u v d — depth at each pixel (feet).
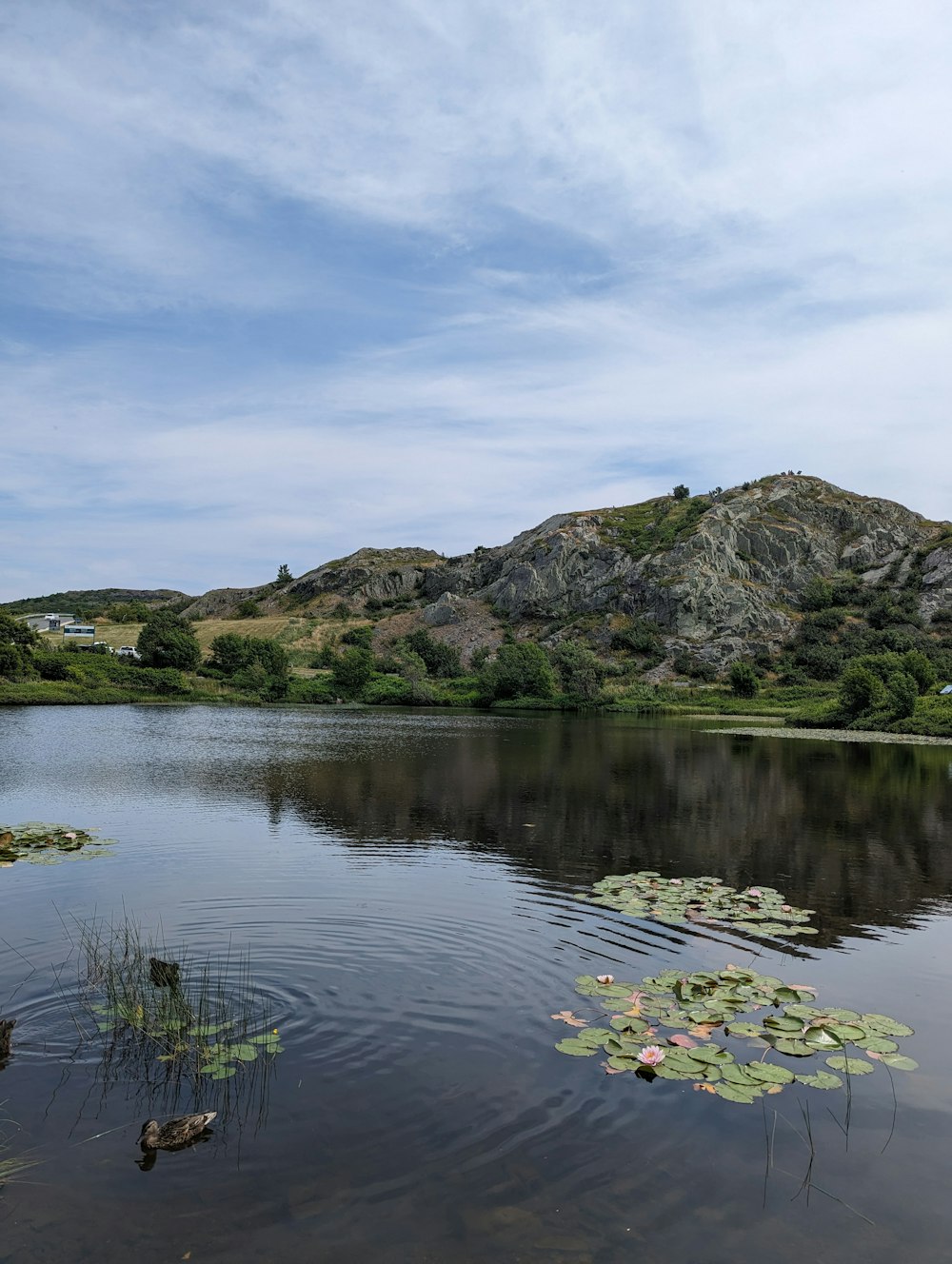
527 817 71.31
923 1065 26.55
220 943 36.58
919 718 178.19
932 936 40.14
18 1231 18.19
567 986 32.37
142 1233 18.20
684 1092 24.41
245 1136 21.84
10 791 82.74
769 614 371.76
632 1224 18.76
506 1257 17.61
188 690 290.97
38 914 40.91
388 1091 24.13
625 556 428.15
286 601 559.79
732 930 40.29
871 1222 18.99
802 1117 23.30
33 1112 22.86
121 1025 27.99
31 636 282.36
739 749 136.98
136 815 69.77
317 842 59.16
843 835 65.41
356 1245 17.93
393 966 34.09
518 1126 22.52
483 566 496.64
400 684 313.53
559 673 311.06
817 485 477.36
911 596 360.69
